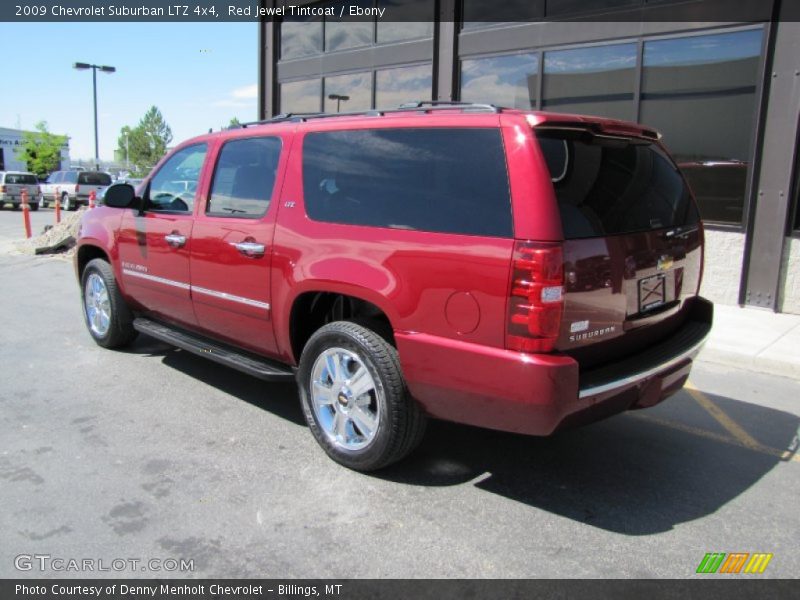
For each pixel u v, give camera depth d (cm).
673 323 404
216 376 546
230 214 451
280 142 426
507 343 306
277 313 414
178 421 451
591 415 329
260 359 454
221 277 453
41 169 5834
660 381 359
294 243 398
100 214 596
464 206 324
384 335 368
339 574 288
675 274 390
